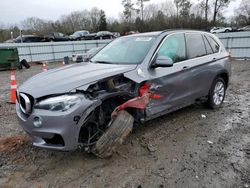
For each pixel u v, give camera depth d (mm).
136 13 67938
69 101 3121
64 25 68188
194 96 5016
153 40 4461
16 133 4688
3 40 44938
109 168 3379
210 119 5113
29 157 3727
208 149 3850
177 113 5449
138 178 3154
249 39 17344
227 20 67062
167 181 3078
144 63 4059
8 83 11250
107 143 3355
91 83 3322
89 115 3287
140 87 3881
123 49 4637
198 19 53094
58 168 3424
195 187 2949
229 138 4223
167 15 62156
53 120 3082
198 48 5199
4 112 6184
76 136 3166
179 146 3953
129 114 3596
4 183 3150
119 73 3686
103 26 62531
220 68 5555
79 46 24375
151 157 3637
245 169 3291
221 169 3303
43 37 32031
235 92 7656
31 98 3281
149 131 4512
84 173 3291
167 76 4297
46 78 3646
